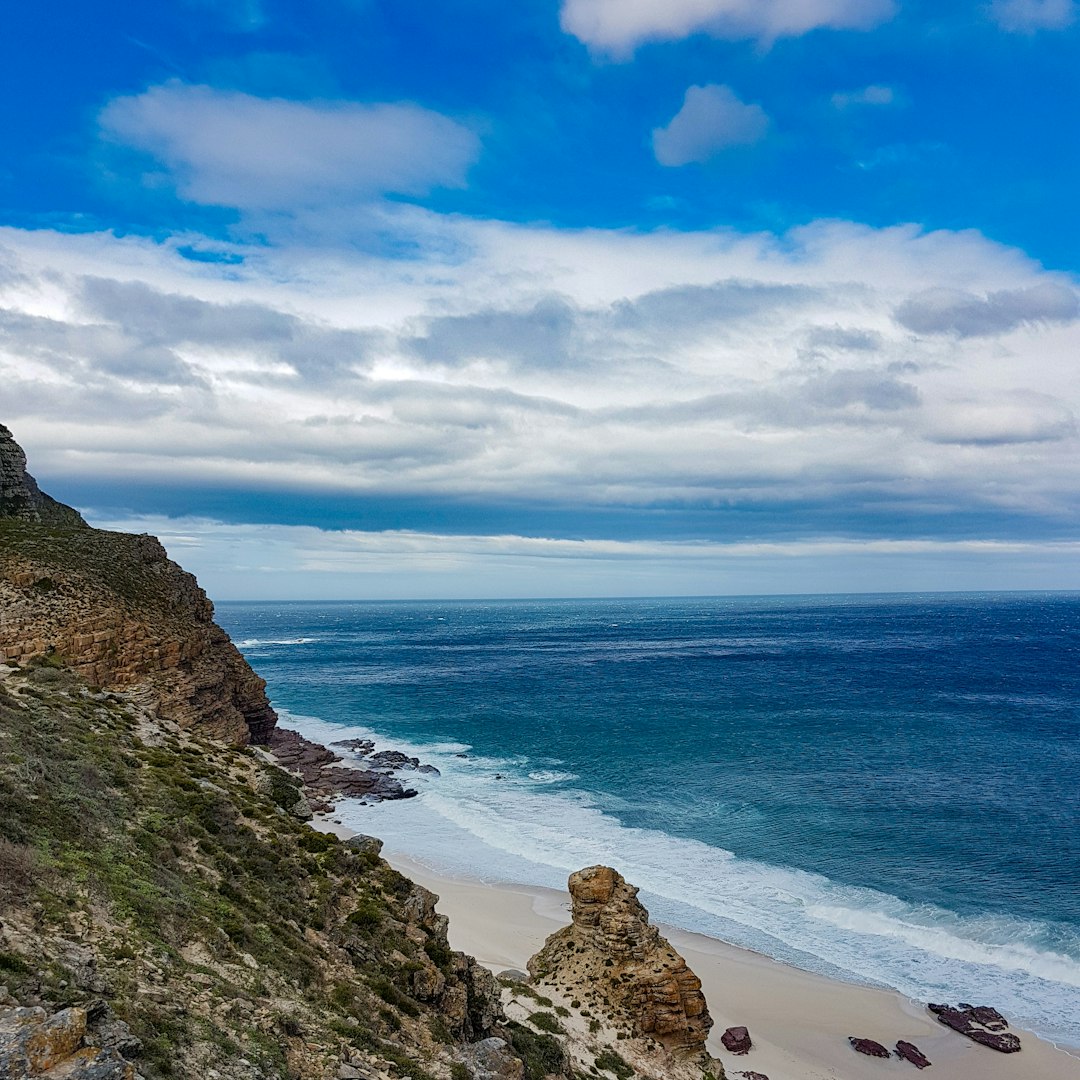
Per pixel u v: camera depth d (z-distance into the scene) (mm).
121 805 23312
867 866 56875
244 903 20891
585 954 33156
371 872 27297
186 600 69562
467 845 61312
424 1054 17781
